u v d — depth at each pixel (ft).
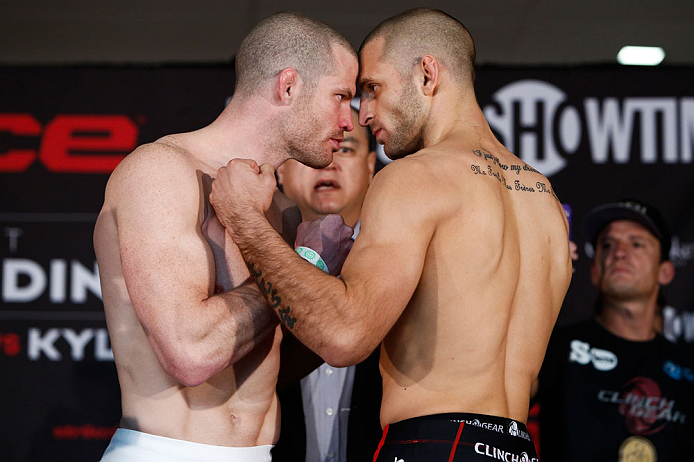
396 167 4.83
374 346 4.40
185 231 5.01
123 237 4.99
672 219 11.30
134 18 11.48
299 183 8.78
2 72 11.66
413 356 4.79
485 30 11.88
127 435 5.08
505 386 4.91
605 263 10.87
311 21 5.78
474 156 5.13
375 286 4.39
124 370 5.22
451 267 4.75
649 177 11.41
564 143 11.53
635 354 10.28
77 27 11.71
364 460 7.33
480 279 4.79
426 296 4.77
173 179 5.08
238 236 4.97
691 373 10.25
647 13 11.28
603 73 11.60
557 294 5.41
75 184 11.49
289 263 4.70
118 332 5.23
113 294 5.25
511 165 5.42
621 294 10.66
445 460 4.53
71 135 11.59
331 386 7.53
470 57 5.61
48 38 12.00
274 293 4.64
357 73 5.92
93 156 11.56
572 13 11.35
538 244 5.26
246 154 5.61
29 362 11.00
